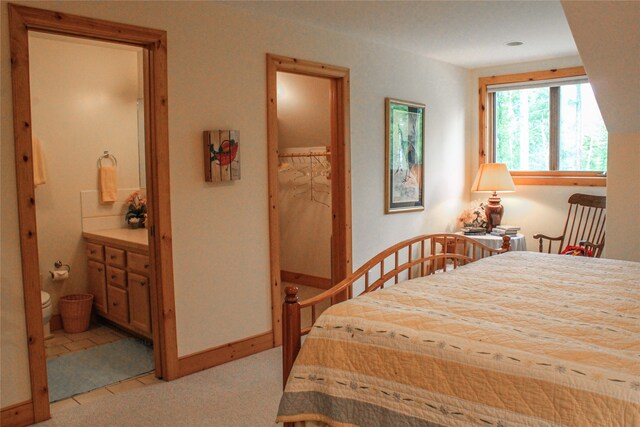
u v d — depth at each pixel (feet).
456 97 18.35
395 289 8.27
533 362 5.52
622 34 10.88
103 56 15.42
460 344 6.02
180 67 10.61
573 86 17.13
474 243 11.81
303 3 11.23
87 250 15.19
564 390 5.22
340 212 14.16
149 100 10.41
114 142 15.71
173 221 10.67
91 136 15.25
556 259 10.98
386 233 15.56
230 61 11.44
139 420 9.20
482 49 15.75
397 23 12.85
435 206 17.62
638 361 5.43
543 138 17.87
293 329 7.52
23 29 8.55
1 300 8.60
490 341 6.00
